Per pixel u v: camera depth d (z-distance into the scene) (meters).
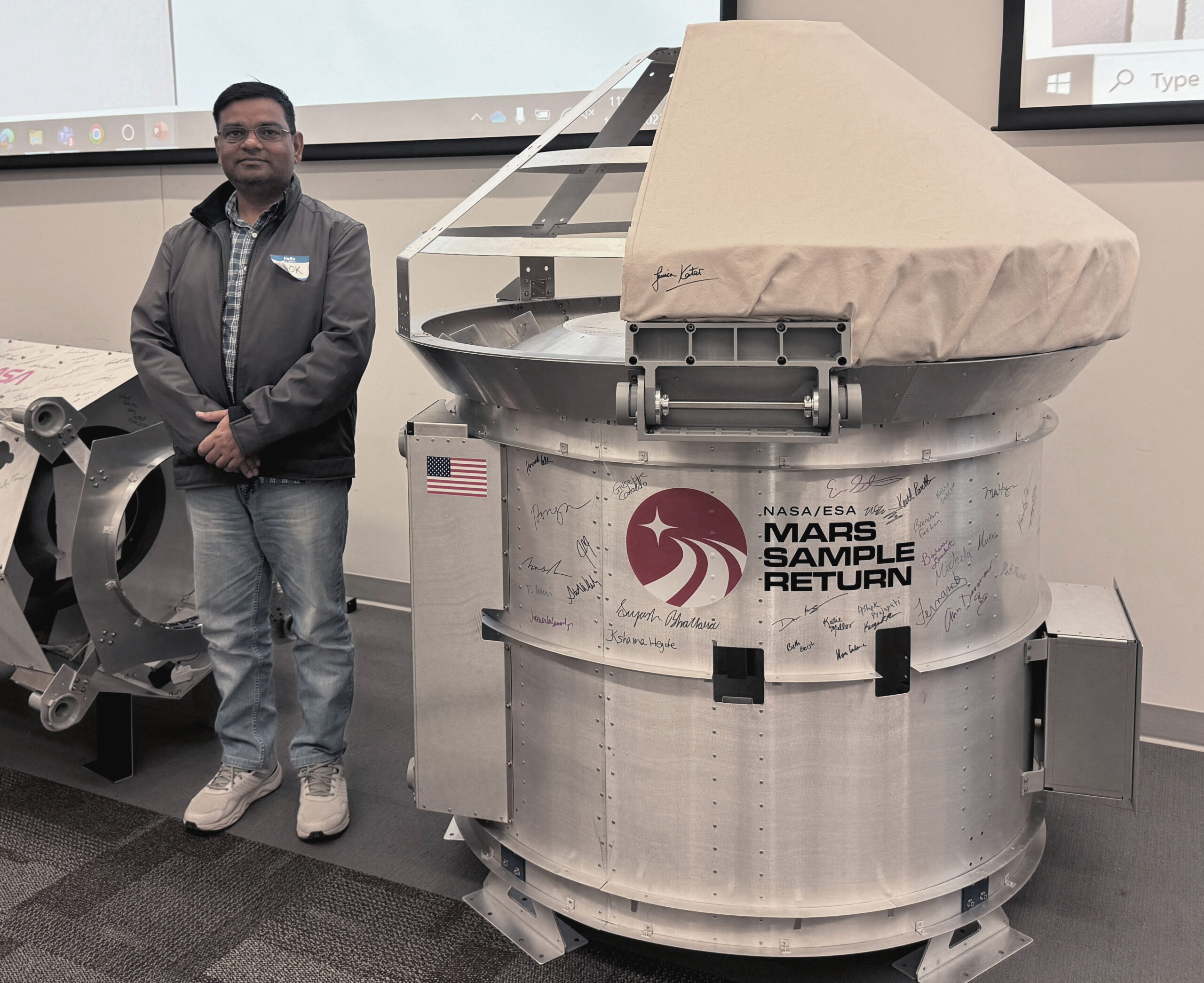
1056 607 1.91
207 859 2.09
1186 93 2.31
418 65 3.07
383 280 3.29
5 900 1.95
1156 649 2.58
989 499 1.67
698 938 1.70
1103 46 2.34
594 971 1.76
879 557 1.57
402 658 3.10
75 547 2.23
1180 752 2.53
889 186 1.45
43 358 2.72
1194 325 2.41
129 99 3.48
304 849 2.13
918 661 1.62
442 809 1.91
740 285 1.37
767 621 1.58
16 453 2.30
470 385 1.72
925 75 2.54
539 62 2.96
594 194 2.99
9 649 2.39
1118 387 2.50
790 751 1.61
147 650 2.40
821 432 1.41
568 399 1.57
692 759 1.64
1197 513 2.48
